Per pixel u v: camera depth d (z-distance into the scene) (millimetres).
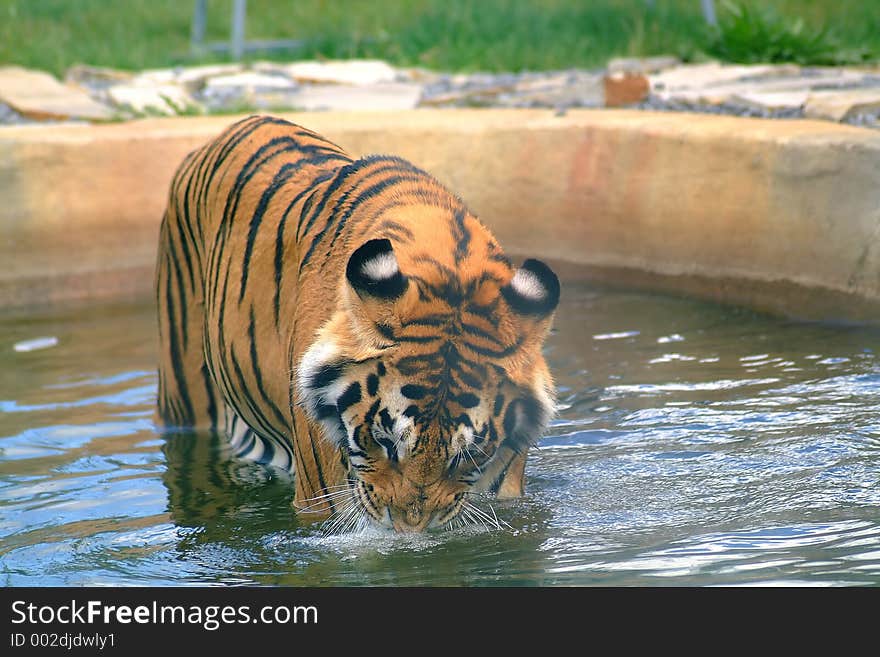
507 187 14367
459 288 6398
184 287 9078
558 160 14086
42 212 13750
